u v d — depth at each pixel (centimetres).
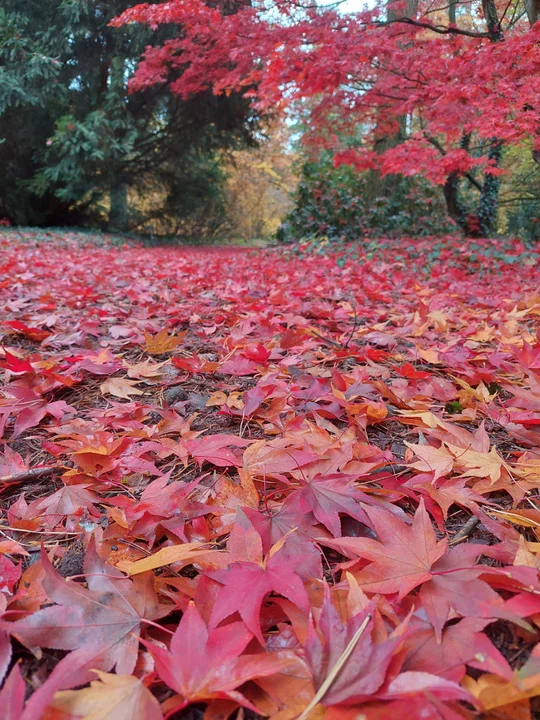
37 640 68
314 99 1067
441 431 139
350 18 612
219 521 101
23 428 142
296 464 115
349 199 1048
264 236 2734
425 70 600
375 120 840
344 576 85
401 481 120
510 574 70
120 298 366
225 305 338
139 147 1488
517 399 161
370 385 167
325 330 280
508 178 1420
